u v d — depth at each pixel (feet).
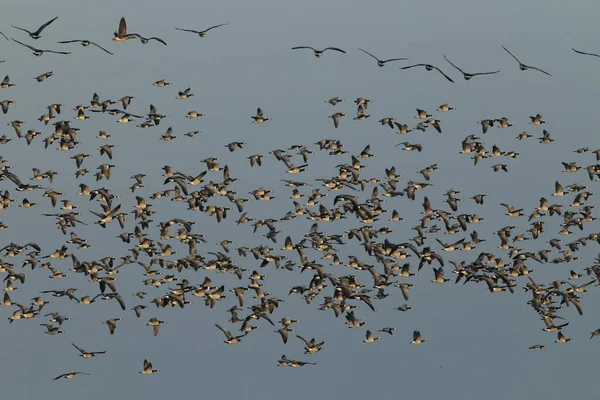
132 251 315.37
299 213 321.73
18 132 312.71
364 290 307.78
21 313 311.27
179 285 318.04
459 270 300.40
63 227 312.71
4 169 316.60
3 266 312.29
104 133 322.14
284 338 295.07
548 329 304.50
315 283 296.10
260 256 310.24
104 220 313.32
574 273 316.19
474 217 317.42
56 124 315.58
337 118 321.11
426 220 311.88
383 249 304.30
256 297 306.35
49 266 315.37
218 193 322.55
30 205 322.14
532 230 320.29
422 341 301.02
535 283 310.65
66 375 300.20
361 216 314.96
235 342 291.17
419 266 301.84
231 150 317.83
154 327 312.29
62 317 314.35
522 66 270.26
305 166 320.91
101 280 304.71
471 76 275.39
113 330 299.58
